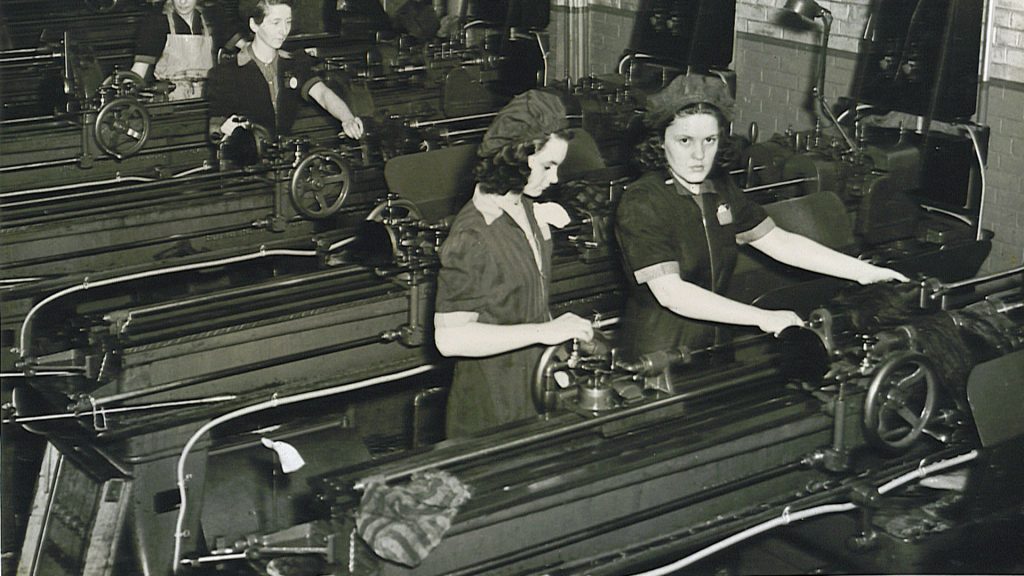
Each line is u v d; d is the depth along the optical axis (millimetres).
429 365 3814
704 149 3295
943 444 3545
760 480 3148
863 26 6078
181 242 4625
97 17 5918
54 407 3783
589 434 3051
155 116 5211
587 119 5391
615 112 5395
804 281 3947
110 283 4363
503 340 3025
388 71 5930
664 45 5609
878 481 3316
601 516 2881
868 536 3309
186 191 4758
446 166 4465
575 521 2846
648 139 3328
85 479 3389
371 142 5207
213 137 5102
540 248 3125
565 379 3143
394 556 2561
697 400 3258
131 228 4531
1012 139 5094
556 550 2826
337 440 3508
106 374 3504
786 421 3178
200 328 3617
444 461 2781
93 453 3471
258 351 3674
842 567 3316
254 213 4797
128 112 5047
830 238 4301
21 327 3902
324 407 4066
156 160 5133
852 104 5176
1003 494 3494
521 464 2883
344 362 3812
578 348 3070
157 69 5547
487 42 6168
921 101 4836
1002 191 5102
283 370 3717
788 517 3084
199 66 5602
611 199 4195
